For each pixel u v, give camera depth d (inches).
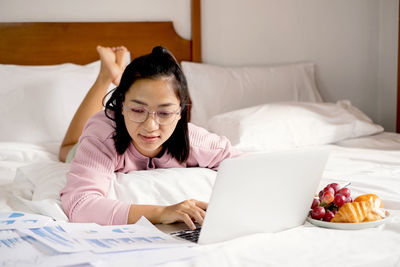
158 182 46.9
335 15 120.0
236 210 34.3
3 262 28.3
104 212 40.2
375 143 88.1
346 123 91.7
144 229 36.2
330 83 120.9
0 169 65.2
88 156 45.8
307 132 87.0
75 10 100.1
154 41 105.2
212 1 110.0
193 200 40.3
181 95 42.3
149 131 40.8
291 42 117.0
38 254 29.8
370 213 38.1
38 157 71.8
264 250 32.3
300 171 36.5
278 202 36.5
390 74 120.9
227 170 32.1
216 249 32.7
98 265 28.3
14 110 82.4
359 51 122.4
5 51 95.3
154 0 105.5
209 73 104.8
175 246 32.2
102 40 101.2
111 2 102.3
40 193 47.4
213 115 101.8
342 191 41.1
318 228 37.9
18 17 96.7
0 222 35.6
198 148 53.6
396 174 58.7
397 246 33.0
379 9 122.4
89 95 73.3
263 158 33.7
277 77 110.1
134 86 40.8
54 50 98.3
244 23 113.0
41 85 85.6
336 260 30.4
